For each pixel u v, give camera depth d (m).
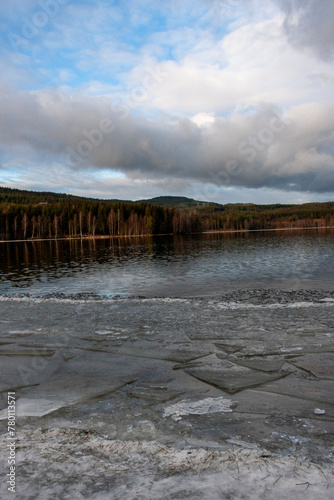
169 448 4.15
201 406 5.52
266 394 5.96
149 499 3.19
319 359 7.71
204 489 3.31
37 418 5.16
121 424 4.92
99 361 7.96
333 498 3.14
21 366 7.70
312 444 4.27
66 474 3.62
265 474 3.55
